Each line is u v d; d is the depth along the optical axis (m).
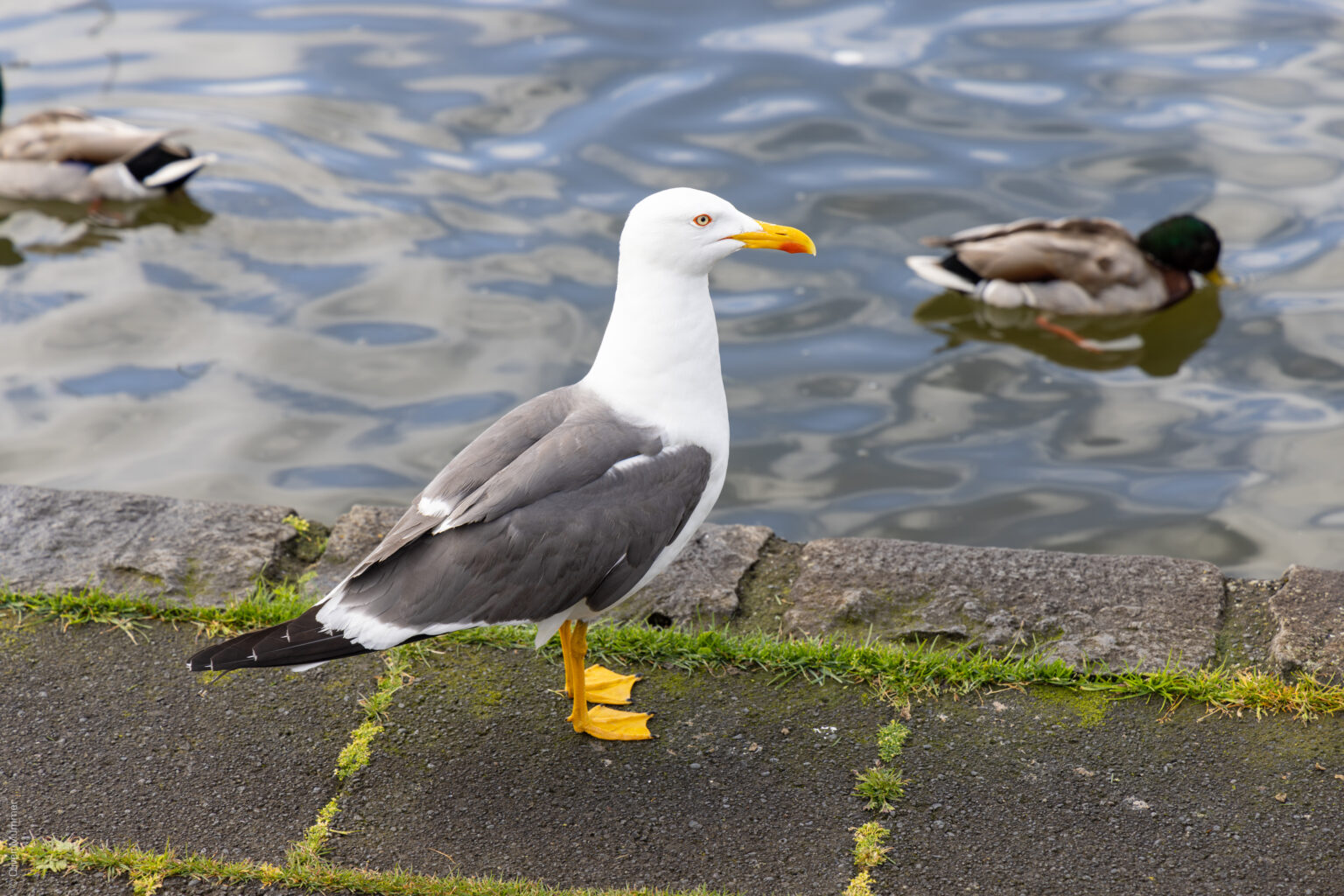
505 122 16.94
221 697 7.06
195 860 5.93
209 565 7.99
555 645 7.52
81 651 7.35
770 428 12.81
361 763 6.64
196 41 19.06
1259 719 6.77
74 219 16.19
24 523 8.23
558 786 6.52
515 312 14.01
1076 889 5.84
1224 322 14.47
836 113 17.03
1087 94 17.41
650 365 6.72
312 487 11.76
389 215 15.45
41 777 6.49
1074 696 7.00
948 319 14.77
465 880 5.86
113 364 13.40
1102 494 11.91
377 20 19.39
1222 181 15.91
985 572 7.82
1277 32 18.58
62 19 19.80
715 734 6.86
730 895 5.84
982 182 15.96
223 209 15.59
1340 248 15.02
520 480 6.33
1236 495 11.84
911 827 6.21
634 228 6.67
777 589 7.94
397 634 6.19
